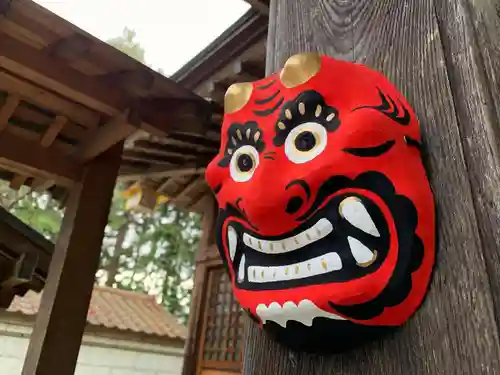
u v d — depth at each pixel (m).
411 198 0.63
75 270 2.32
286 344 0.75
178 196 4.32
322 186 0.67
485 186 0.60
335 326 0.65
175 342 5.89
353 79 0.72
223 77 2.78
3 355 4.99
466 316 0.58
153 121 2.28
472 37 0.68
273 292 0.71
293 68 0.74
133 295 6.73
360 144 0.65
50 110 2.39
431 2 0.77
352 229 0.65
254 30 2.46
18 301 5.28
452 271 0.61
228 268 0.84
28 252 3.01
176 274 9.62
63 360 2.17
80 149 2.55
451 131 0.67
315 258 0.68
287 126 0.73
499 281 0.55
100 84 2.15
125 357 5.72
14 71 1.98
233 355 3.67
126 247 9.62
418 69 0.76
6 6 1.74
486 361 0.54
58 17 1.85
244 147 0.78
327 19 1.00
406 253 0.61
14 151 2.34
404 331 0.64
